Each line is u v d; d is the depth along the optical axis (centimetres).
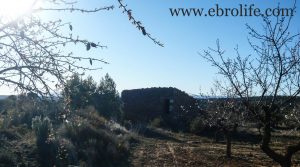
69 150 2023
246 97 1203
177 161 2295
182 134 4122
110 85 4291
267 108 1098
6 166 1747
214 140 3738
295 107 1204
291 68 1070
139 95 5250
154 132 3856
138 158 2370
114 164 2159
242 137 3881
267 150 1131
